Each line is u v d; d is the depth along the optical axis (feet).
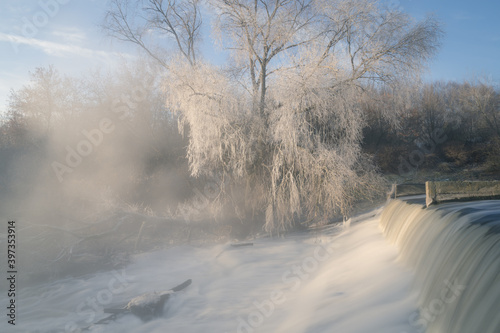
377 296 25.53
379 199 67.46
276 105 59.26
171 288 37.60
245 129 59.52
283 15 62.28
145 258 48.80
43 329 28.81
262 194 60.03
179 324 28.68
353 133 59.57
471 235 21.06
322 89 56.44
